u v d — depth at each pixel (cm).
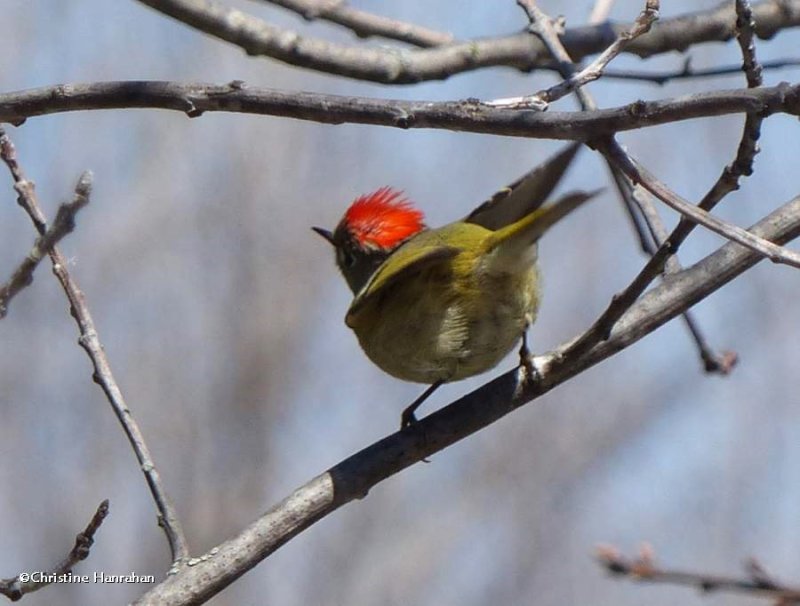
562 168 699
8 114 583
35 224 627
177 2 807
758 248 516
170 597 602
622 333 674
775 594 702
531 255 732
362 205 902
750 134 518
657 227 709
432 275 754
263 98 562
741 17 526
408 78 862
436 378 792
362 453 656
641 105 515
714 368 797
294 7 892
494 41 877
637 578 730
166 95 569
